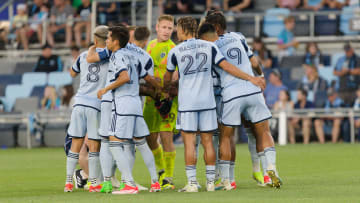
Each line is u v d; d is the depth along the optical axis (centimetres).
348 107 6262
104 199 2142
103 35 2617
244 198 2062
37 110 6631
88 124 2627
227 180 2503
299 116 6159
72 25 7444
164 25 2933
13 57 7688
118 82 2405
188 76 2445
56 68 7244
